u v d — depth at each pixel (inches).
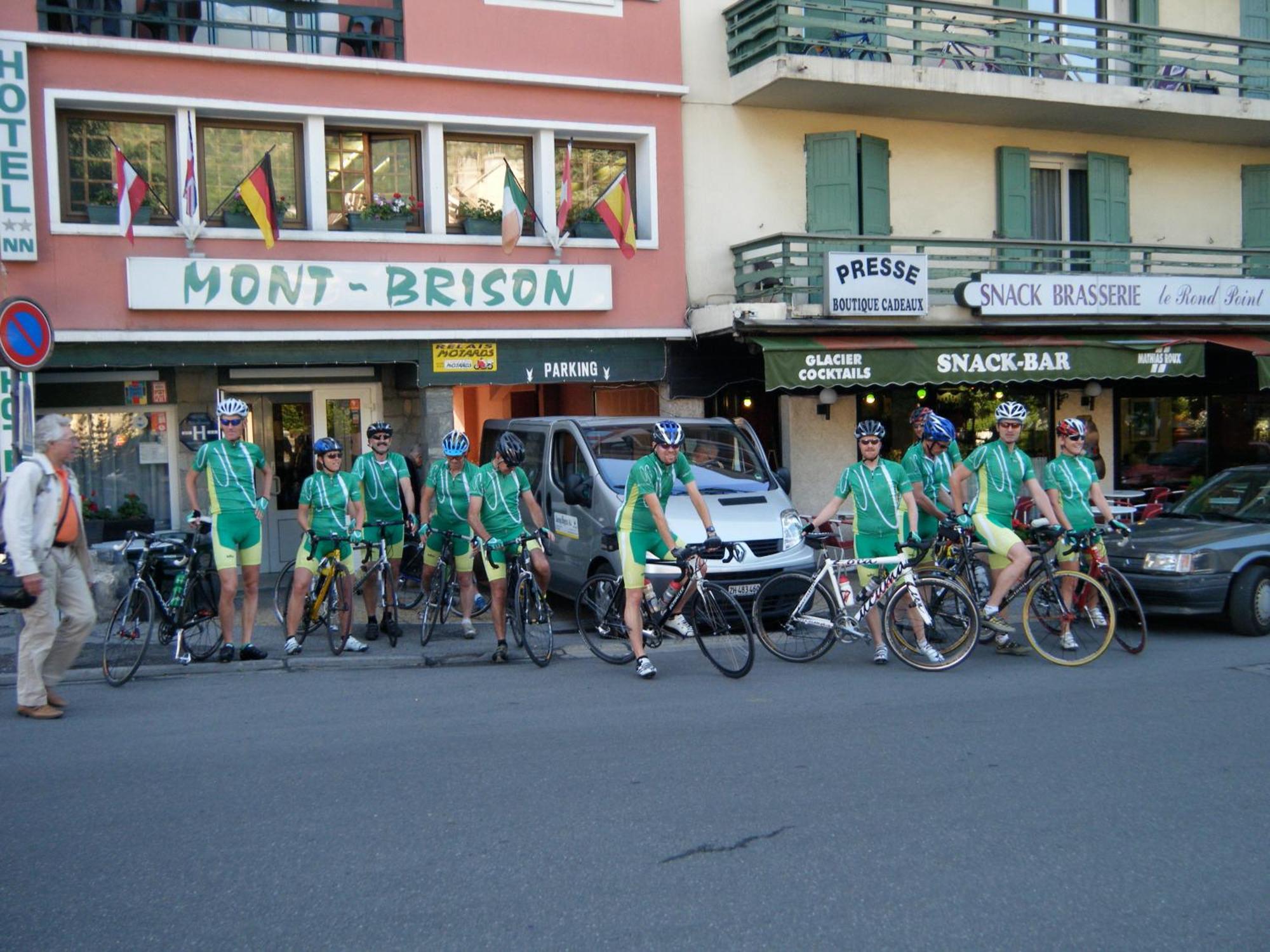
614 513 402.3
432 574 399.9
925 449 376.2
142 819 204.2
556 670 346.6
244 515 349.7
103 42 460.8
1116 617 365.4
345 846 190.9
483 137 546.6
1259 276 719.7
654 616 331.6
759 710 283.6
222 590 347.9
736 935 158.2
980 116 635.5
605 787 221.0
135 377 524.1
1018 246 604.1
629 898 170.2
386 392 573.9
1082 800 213.3
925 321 585.6
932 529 380.5
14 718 280.8
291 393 558.9
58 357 462.0
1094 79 684.1
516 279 529.7
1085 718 273.7
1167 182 708.7
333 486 362.9
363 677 338.0
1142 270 701.9
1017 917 163.9
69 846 191.3
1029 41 637.3
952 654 335.3
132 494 524.7
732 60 585.3
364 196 526.6
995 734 258.5
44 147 457.4
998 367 557.9
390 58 524.4
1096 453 682.8
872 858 185.3
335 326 501.4
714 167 586.6
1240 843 192.5
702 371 578.2
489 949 154.1
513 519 365.4
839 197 611.8
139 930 160.1
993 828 199.0
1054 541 346.6
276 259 492.4
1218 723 269.0
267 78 491.2
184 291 471.8
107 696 309.1
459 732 264.5
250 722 276.1
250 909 166.6
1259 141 716.0
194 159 477.7
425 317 517.0
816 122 612.1
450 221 541.6
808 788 219.9
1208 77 671.8
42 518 274.1
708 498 416.2
